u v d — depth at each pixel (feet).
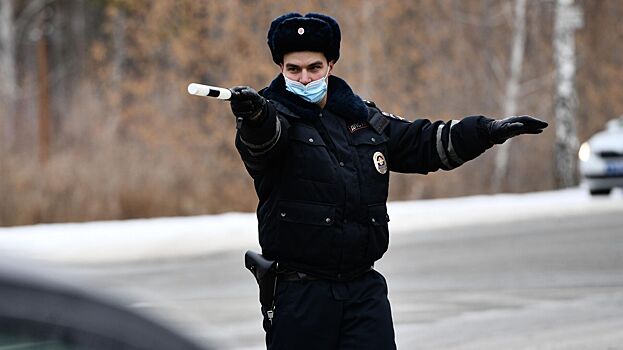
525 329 79.71
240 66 210.38
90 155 177.99
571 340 75.97
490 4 266.16
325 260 36.70
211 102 207.21
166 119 201.98
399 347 73.77
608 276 103.24
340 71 222.89
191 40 216.33
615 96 266.98
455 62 255.50
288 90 37.11
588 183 180.04
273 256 37.32
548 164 248.52
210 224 148.77
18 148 179.22
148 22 224.53
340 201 36.70
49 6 323.37
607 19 280.72
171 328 13.39
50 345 12.58
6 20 272.72
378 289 37.58
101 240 131.23
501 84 259.39
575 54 262.47
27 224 160.25
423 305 89.35
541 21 269.64
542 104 258.37
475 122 38.14
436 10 256.52
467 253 119.14
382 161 37.70
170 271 108.78
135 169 175.52
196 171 183.42
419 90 236.22
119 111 201.67
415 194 206.69
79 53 325.83
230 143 198.18
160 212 171.83
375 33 225.35
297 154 36.60
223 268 111.04
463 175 225.35
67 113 195.83
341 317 36.94
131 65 274.36
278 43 37.09
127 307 13.11
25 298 12.63
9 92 242.37
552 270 106.93
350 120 37.68
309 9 216.33
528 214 155.84
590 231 136.36
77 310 12.79
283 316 36.78
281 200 36.81
